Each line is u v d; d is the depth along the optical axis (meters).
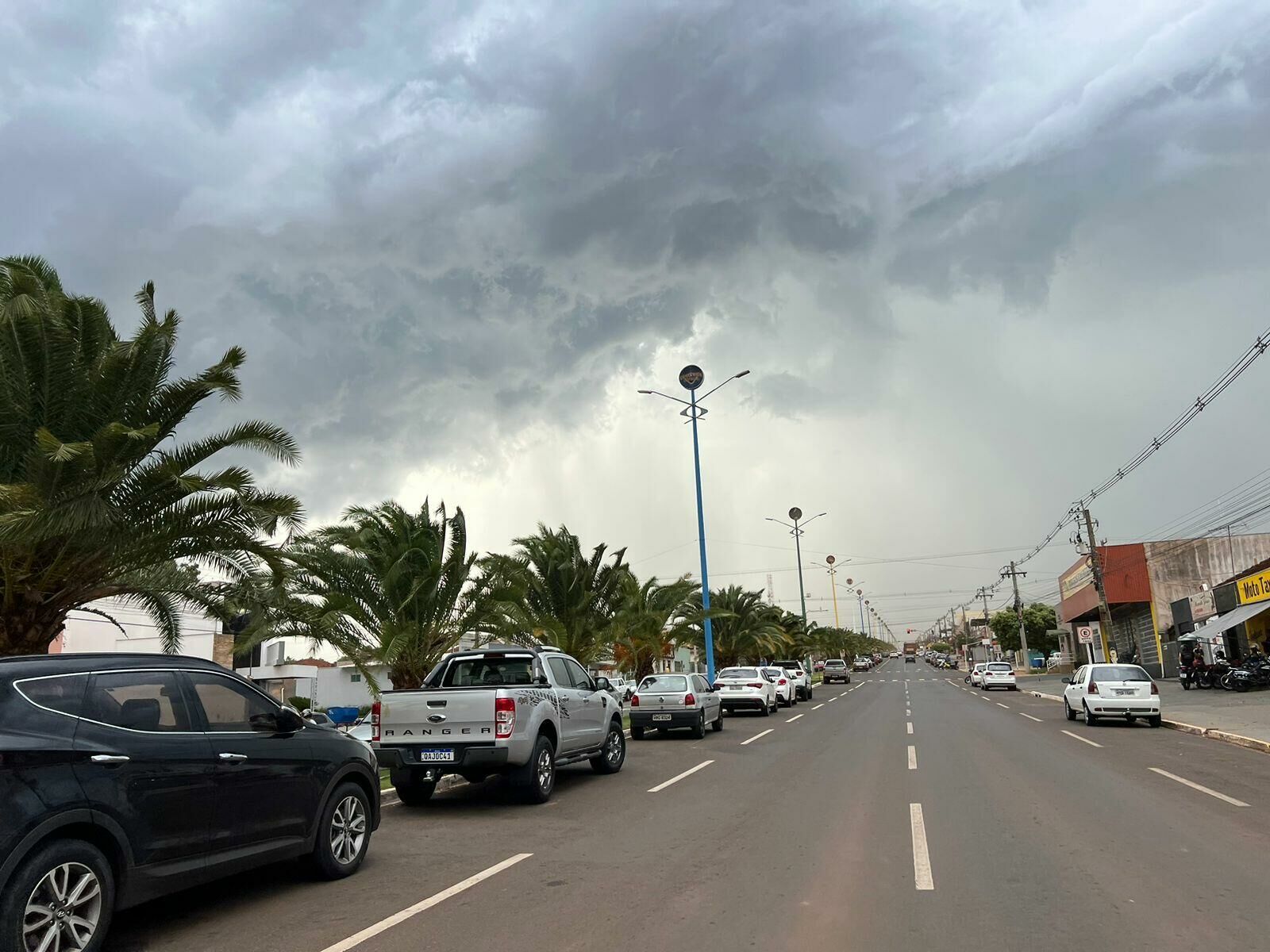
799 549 66.19
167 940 5.91
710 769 14.80
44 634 10.93
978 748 17.17
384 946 5.68
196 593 12.77
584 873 7.50
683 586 32.41
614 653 32.06
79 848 5.23
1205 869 7.29
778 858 7.92
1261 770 13.68
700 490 33.16
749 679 29.08
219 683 6.77
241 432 11.38
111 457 10.06
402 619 17.86
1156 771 13.56
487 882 7.29
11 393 9.90
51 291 11.62
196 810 6.08
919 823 9.45
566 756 12.91
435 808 11.41
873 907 6.31
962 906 6.30
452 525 19.00
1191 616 45.59
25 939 4.90
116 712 5.79
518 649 12.74
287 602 13.00
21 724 5.20
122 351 10.45
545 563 25.83
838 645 102.81
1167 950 5.34
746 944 5.55
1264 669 33.91
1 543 9.41
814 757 16.14
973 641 128.88
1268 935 5.59
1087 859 7.70
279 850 6.84
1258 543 49.06
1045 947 5.42
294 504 11.50
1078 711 24.30
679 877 7.27
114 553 10.89
